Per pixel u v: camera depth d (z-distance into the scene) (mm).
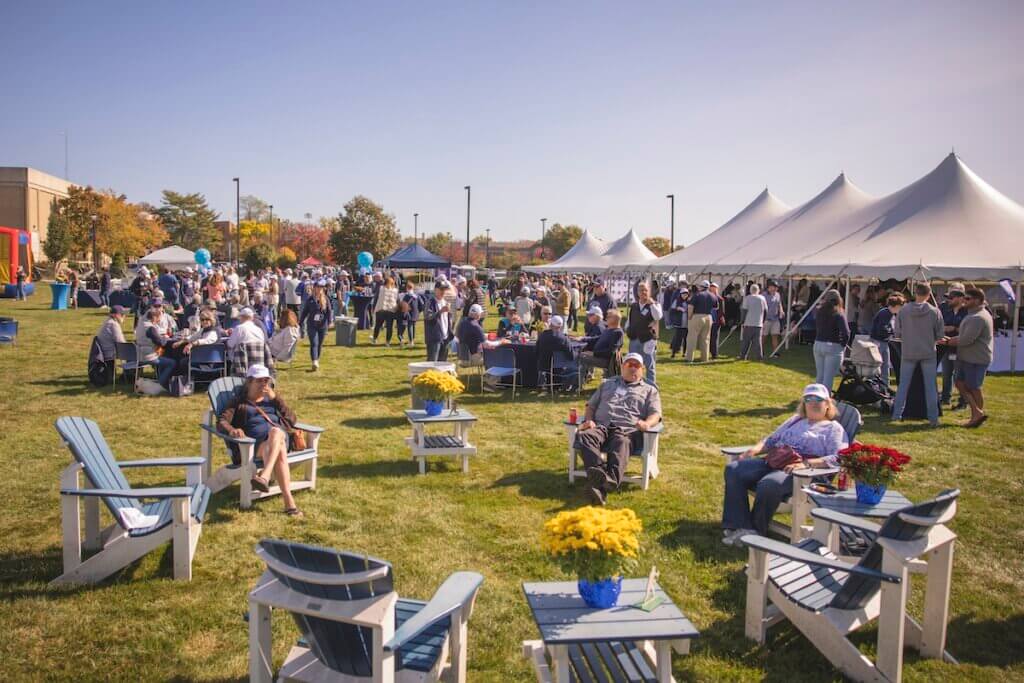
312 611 2803
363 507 5855
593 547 3064
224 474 5820
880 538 3385
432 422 6809
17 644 3680
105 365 11070
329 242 66438
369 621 2711
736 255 21016
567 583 3496
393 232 66688
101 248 59656
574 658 3332
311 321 13102
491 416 9586
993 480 6852
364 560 2664
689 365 14836
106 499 4422
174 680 3418
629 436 6375
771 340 18859
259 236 95500
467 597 3205
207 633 3842
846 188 20625
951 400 10945
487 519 5621
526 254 119125
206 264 35562
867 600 3656
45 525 5312
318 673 3031
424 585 4438
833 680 3518
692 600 4324
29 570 4539
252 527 5352
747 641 3859
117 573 4523
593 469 5812
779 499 5098
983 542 5336
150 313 10773
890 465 4562
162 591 4293
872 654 3760
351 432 8453
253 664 3064
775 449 5367
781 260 18062
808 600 3604
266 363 10320
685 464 7320
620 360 10953
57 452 7219
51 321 21281
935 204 15969
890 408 9906
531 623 4008
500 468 7059
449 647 3320
